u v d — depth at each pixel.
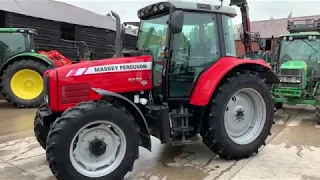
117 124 3.22
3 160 4.05
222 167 3.74
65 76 3.39
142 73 3.70
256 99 4.14
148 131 3.44
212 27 3.97
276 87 6.78
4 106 7.88
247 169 3.66
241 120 4.12
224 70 3.79
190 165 3.82
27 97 7.60
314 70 6.84
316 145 4.57
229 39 4.12
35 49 8.21
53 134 3.01
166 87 3.71
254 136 4.09
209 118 3.80
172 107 3.86
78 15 12.08
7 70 7.43
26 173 3.63
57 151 2.99
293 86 6.53
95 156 3.25
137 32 4.41
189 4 3.75
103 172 3.22
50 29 10.92
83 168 3.19
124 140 3.28
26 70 7.51
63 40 11.38
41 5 11.02
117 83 3.56
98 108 3.14
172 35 3.68
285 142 4.73
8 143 4.77
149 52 3.90
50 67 7.68
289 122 6.13
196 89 3.77
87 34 12.33
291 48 7.33
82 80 3.43
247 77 3.98
